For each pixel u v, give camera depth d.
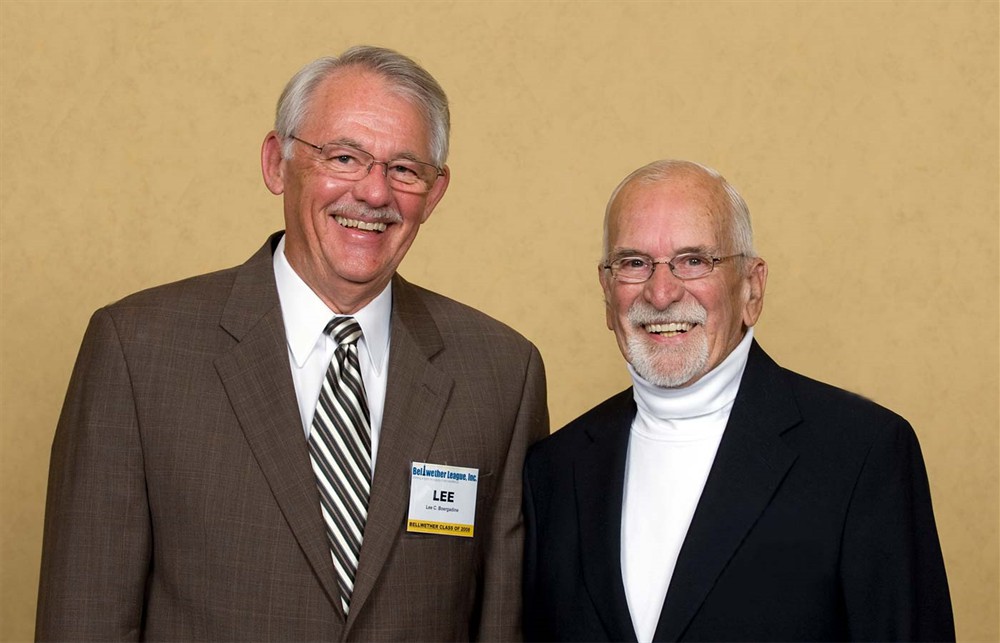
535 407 2.47
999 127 3.82
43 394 3.91
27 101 3.95
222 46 3.91
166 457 2.13
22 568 3.89
